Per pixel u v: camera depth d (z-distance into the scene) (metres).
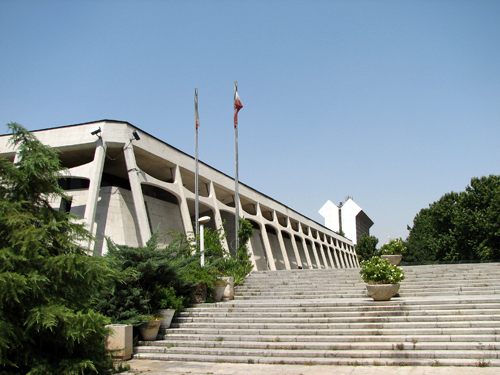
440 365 9.84
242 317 14.32
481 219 40.53
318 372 9.64
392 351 10.66
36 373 8.50
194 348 12.43
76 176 24.53
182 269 15.38
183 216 29.17
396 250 23.14
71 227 9.96
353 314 13.11
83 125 25.89
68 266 8.88
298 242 60.94
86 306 9.59
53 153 10.14
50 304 8.67
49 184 9.96
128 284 13.59
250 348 12.12
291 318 13.48
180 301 14.86
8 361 8.08
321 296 17.38
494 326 11.43
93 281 9.52
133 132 25.27
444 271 18.91
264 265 46.00
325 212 108.12
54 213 9.93
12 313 8.60
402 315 12.70
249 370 10.17
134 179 25.28
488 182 43.91
